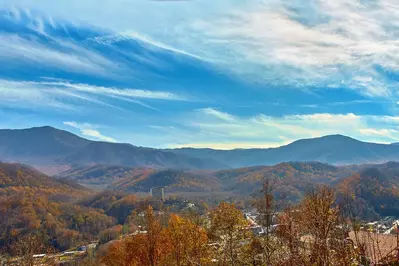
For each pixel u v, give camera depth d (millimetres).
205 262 19812
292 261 10859
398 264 10172
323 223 10945
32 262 27141
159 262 27016
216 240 22297
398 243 10531
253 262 17922
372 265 10023
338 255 10430
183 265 21344
